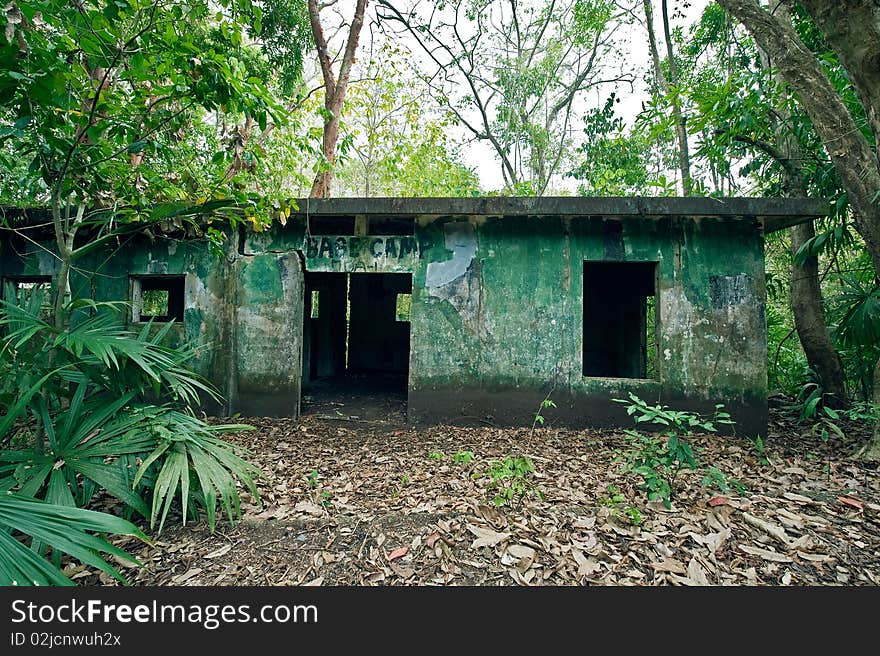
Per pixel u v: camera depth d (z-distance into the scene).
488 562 2.71
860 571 2.62
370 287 11.02
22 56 2.54
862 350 5.49
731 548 2.84
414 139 11.41
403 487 3.79
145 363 2.75
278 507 3.42
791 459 4.39
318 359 9.81
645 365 8.20
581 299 5.53
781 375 7.10
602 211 5.03
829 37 3.66
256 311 5.87
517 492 3.57
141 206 3.83
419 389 5.70
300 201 5.28
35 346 2.89
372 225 6.52
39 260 6.09
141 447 2.75
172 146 4.20
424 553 2.81
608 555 2.75
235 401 5.89
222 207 3.77
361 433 5.40
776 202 4.88
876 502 3.45
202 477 2.75
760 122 5.62
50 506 2.01
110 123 3.11
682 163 7.90
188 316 5.93
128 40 2.89
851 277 5.95
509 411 5.58
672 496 3.49
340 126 8.93
